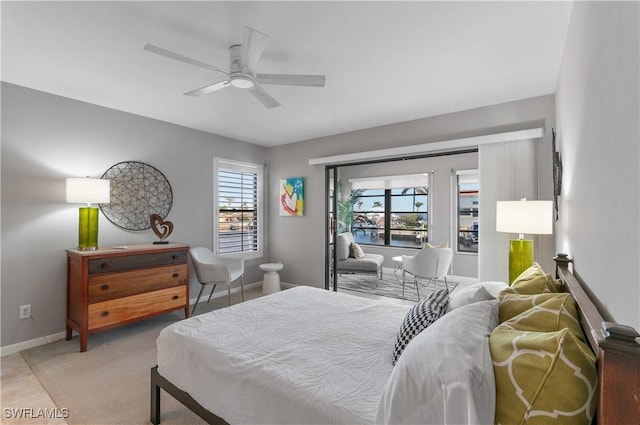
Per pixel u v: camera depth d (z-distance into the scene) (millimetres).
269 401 1292
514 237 3260
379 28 2004
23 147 2896
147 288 3256
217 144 4629
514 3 1769
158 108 3490
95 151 3354
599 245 1166
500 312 1387
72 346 2928
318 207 4836
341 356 1555
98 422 1886
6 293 2807
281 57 2367
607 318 1055
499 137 3232
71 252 2975
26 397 2127
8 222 2822
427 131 3812
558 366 850
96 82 2803
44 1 1725
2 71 2592
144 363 2604
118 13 1844
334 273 4762
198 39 2123
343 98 3207
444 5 1785
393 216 6754
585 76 1424
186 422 1882
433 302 1622
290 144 5152
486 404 900
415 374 1025
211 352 1592
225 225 4742
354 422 1095
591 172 1301
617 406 674
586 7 1388
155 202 3861
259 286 5258
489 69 2576
